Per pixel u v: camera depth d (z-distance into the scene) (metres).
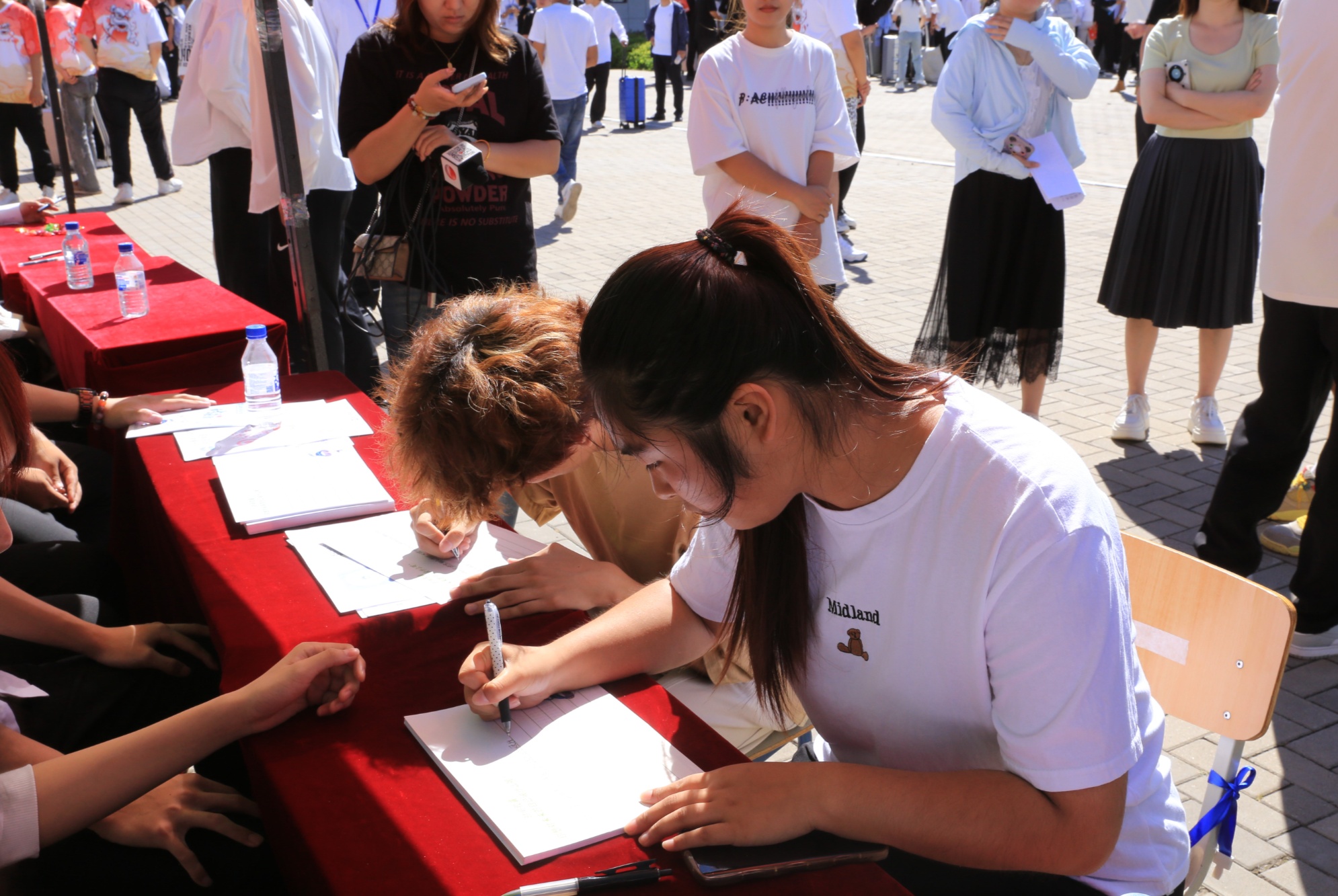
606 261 7.75
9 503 2.79
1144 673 1.80
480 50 3.58
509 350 1.67
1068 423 4.96
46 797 1.46
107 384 3.18
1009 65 4.39
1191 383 5.44
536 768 1.41
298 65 4.25
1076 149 4.65
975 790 1.23
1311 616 3.30
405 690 1.61
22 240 5.00
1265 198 3.19
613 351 1.13
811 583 1.39
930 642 1.30
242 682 1.62
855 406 1.24
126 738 1.51
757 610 1.42
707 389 1.11
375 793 1.39
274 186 4.38
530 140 3.70
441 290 3.63
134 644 2.04
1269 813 2.65
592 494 2.13
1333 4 2.90
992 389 5.32
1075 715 1.18
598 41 14.15
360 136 3.56
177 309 3.64
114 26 9.26
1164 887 1.41
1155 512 4.14
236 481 2.30
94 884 1.59
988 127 4.44
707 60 3.94
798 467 1.22
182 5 16.75
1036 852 1.20
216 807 1.70
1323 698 3.10
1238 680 1.67
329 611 1.82
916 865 1.47
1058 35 4.40
